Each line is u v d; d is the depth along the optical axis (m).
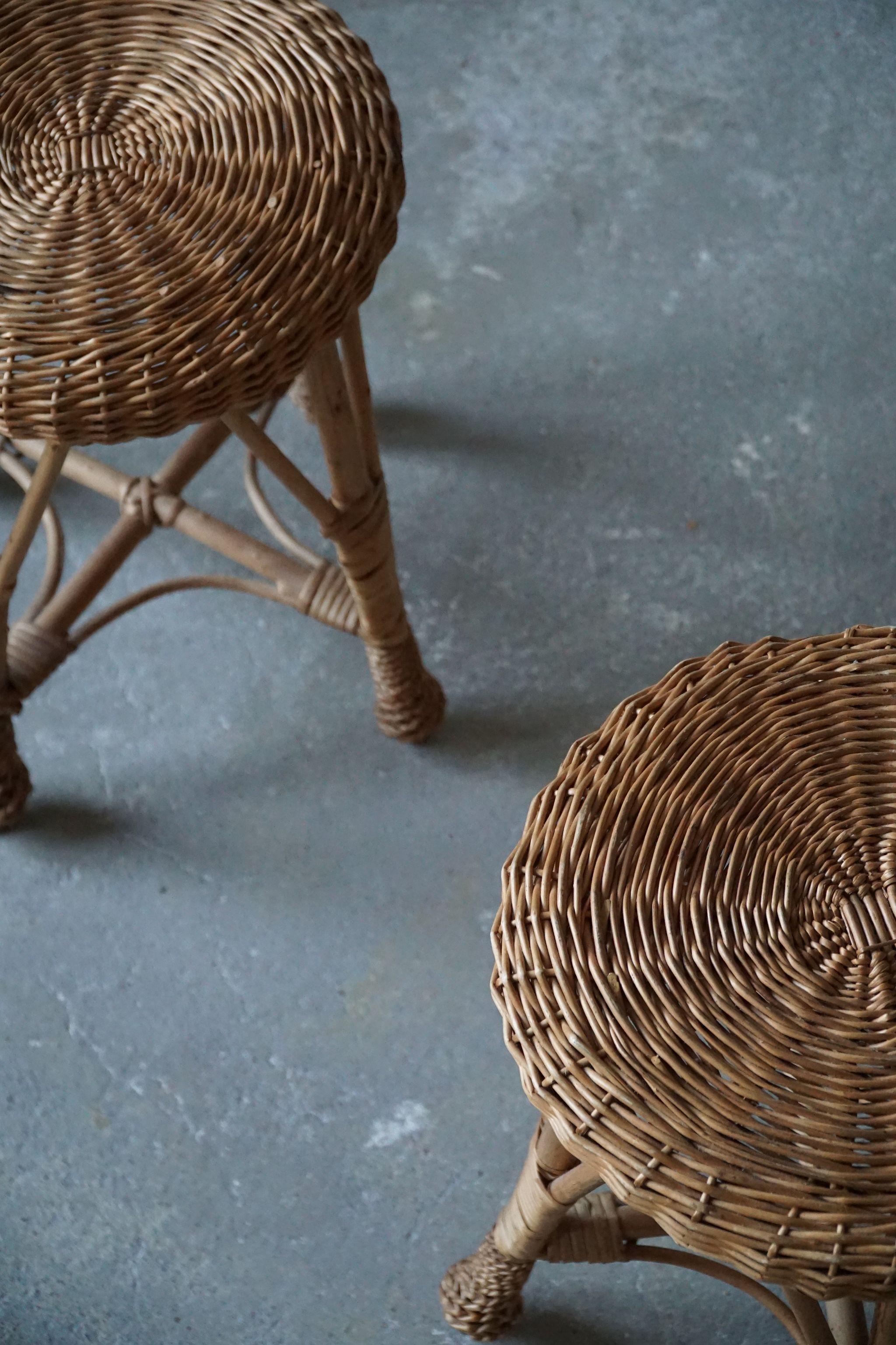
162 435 0.91
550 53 1.99
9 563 1.15
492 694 1.53
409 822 1.46
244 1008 1.36
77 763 1.49
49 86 1.02
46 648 1.33
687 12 2.02
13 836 1.45
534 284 1.79
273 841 1.45
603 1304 1.23
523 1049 0.75
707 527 1.62
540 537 1.62
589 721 1.51
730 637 1.55
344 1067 1.33
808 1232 0.69
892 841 0.83
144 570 1.61
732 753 0.84
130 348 0.90
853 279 1.79
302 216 0.94
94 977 1.38
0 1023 1.36
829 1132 0.72
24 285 0.92
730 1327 1.22
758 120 1.92
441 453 1.67
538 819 0.82
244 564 1.38
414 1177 1.28
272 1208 1.27
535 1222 0.97
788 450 1.66
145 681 1.54
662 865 0.80
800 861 0.82
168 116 1.00
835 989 0.78
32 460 1.65
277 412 1.70
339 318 0.93
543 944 0.78
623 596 1.58
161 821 1.46
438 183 1.87
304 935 1.40
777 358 1.73
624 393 1.71
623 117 1.92
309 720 1.52
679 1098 0.73
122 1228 1.26
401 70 1.98
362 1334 1.21
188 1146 1.30
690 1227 0.70
